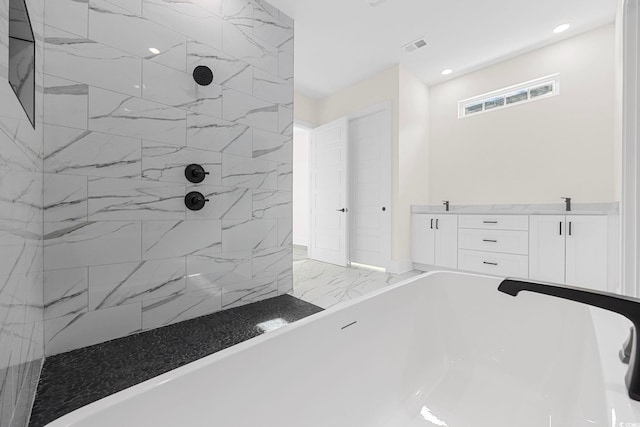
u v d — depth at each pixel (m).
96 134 1.49
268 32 2.30
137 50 1.63
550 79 2.88
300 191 5.51
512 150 3.09
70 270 1.42
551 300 1.05
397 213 3.27
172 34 1.77
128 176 1.60
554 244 2.39
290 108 2.46
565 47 2.76
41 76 1.30
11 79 0.88
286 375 0.79
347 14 2.45
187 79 1.83
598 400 0.61
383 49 2.97
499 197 3.17
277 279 2.38
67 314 1.41
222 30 2.01
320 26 2.61
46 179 1.34
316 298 2.34
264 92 2.27
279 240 2.39
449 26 2.61
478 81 3.35
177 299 1.80
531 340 1.08
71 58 1.41
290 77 2.47
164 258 1.74
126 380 1.18
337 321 0.94
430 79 3.60
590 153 2.61
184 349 1.46
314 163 4.09
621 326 0.81
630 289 1.69
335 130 3.76
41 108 1.30
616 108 2.33
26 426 0.92
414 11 2.42
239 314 1.96
